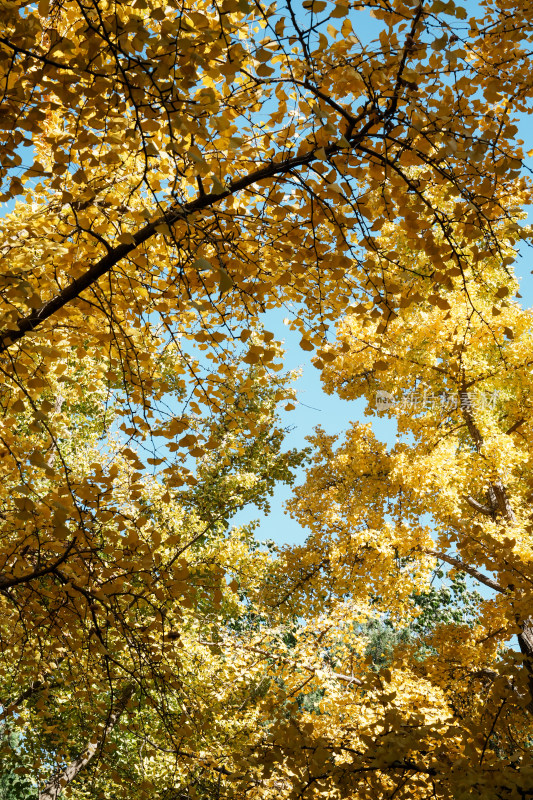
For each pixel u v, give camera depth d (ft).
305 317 10.00
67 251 7.68
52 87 6.47
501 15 8.36
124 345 8.80
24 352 8.11
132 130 6.11
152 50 5.97
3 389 9.07
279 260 9.00
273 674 17.35
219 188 5.52
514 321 20.07
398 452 22.61
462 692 18.31
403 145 6.99
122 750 19.04
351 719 14.21
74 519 8.32
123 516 8.63
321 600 24.35
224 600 24.70
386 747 7.29
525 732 14.79
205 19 5.65
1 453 9.04
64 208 8.70
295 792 7.86
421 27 6.41
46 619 9.46
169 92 5.93
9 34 6.02
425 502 20.53
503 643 19.52
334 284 9.34
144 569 8.48
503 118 8.29
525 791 6.47
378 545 20.53
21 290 6.37
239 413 9.38
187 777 13.78
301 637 18.13
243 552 24.31
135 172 9.25
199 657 18.26
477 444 22.29
